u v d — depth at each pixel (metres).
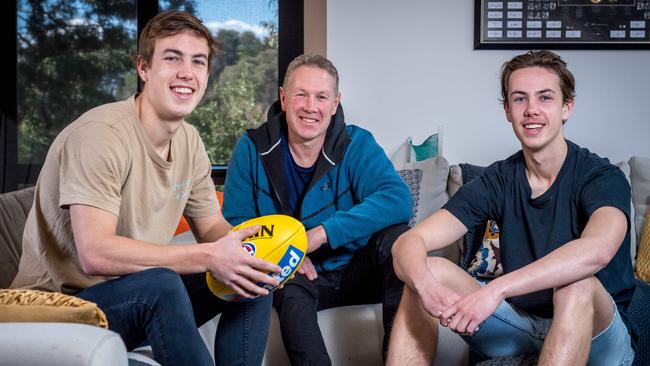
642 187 2.58
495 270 2.26
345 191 2.13
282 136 2.13
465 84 2.99
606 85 2.99
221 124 3.68
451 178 2.65
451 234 1.73
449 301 1.46
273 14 3.63
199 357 1.30
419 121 3.00
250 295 1.43
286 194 2.11
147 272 1.29
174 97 1.47
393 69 2.98
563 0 2.94
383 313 1.87
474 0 2.95
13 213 1.74
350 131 2.22
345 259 2.09
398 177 2.14
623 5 2.94
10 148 3.69
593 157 1.64
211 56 1.57
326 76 2.02
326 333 1.96
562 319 1.37
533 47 2.96
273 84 3.67
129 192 1.45
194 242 2.31
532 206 1.65
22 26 3.68
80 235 1.32
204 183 1.73
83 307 1.08
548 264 1.40
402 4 2.97
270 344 1.90
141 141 1.46
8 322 1.08
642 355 1.84
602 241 1.41
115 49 3.69
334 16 2.96
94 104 3.71
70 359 0.96
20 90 3.69
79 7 3.68
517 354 1.60
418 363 1.55
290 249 1.45
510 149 3.01
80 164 1.34
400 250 1.63
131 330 1.30
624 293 1.59
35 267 1.45
